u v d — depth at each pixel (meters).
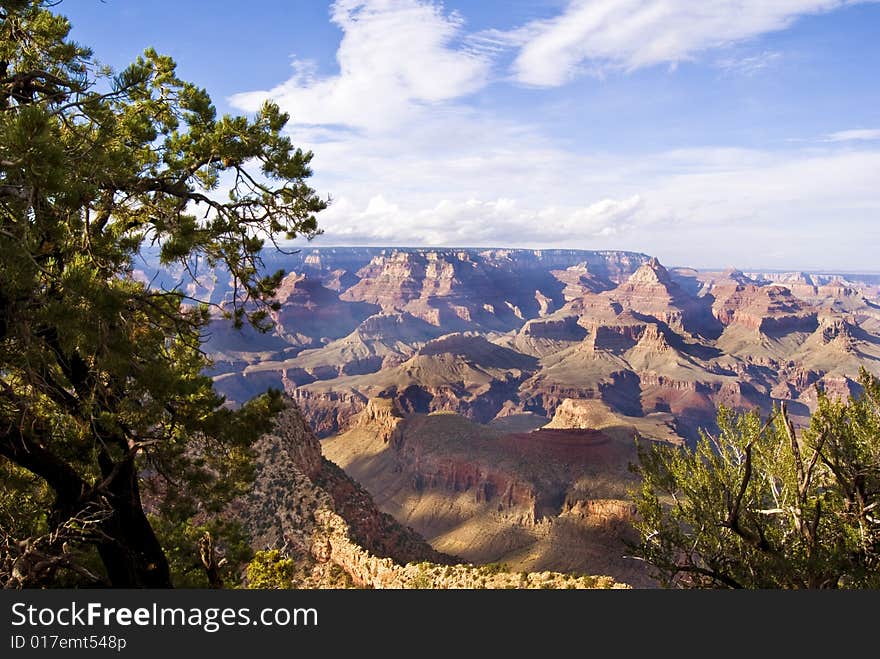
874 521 14.61
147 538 14.23
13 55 12.02
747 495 16.56
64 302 9.57
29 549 11.51
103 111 11.25
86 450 13.62
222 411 15.27
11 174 8.27
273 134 13.82
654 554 16.98
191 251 12.69
